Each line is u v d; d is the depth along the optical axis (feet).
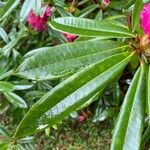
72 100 0.86
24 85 1.90
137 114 0.87
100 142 2.95
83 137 3.00
